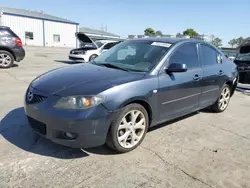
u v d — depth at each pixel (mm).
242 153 3473
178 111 3951
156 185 2611
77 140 2801
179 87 3781
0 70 9273
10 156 2967
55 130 2816
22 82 7273
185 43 4148
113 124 2977
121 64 3812
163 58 3664
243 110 5711
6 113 4414
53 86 3033
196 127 4375
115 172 2793
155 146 3498
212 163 3133
